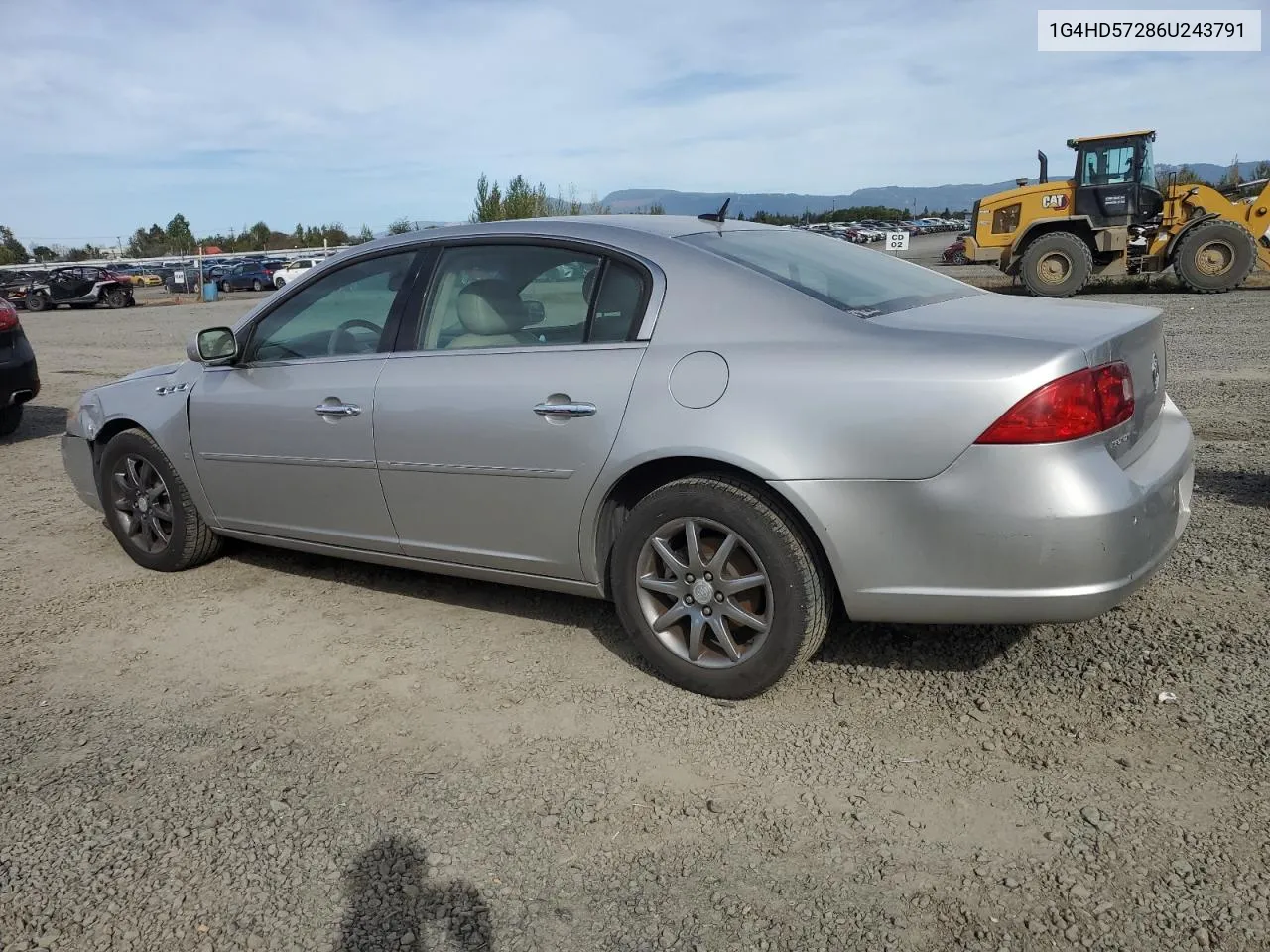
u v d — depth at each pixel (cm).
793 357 298
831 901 231
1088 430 272
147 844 263
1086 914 222
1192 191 1748
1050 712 307
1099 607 276
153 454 462
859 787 274
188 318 2438
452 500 365
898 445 280
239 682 357
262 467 421
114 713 337
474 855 254
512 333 357
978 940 216
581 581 350
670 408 312
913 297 346
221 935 229
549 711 325
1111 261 1811
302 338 416
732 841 254
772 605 307
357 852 256
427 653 375
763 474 294
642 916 229
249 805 279
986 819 257
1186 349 1029
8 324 798
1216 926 215
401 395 371
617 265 341
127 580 470
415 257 390
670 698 330
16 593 456
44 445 813
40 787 291
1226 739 286
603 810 270
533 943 222
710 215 399
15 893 245
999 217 1869
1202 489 523
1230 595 382
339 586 449
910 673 337
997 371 271
